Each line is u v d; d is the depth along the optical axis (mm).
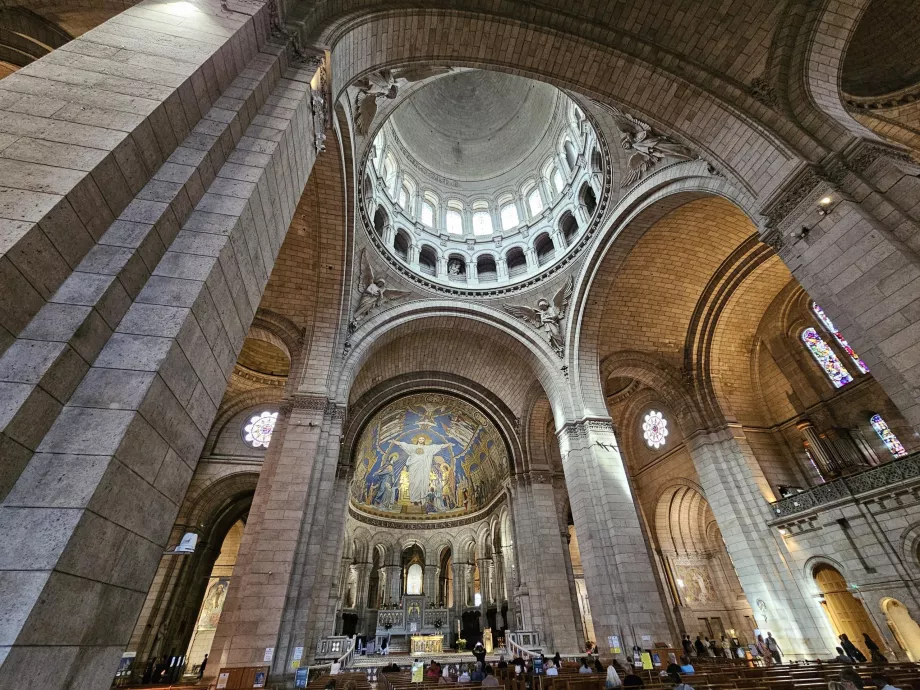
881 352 7656
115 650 3043
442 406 28844
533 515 22594
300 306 17375
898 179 8297
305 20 7438
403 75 13680
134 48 4871
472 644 31891
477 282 23422
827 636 14125
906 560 12398
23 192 3238
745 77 10398
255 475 22688
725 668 11000
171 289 3936
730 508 17344
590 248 18672
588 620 28344
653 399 24406
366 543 34688
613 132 15781
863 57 12477
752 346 20469
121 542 3105
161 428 3545
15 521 2611
